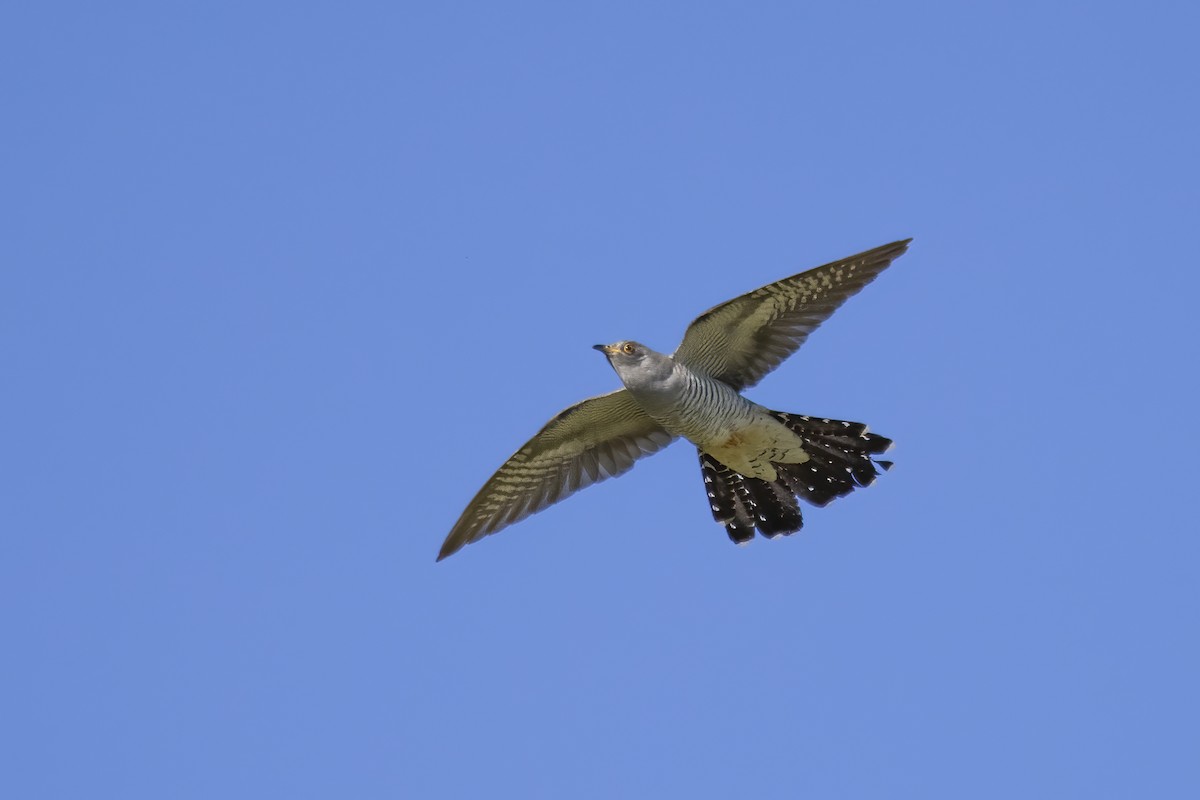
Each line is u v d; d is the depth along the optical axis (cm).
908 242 1603
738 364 1681
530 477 1792
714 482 1767
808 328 1652
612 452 1784
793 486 1734
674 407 1623
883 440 1681
